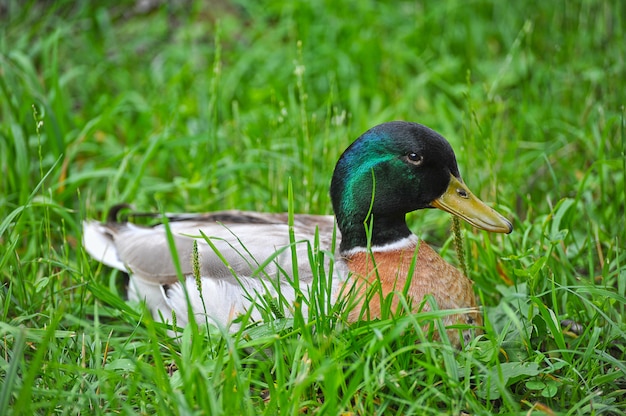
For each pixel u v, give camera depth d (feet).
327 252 23.31
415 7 48.60
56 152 35.73
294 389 21.07
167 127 35.55
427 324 24.89
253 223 29.94
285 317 24.45
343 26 46.14
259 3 48.75
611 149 35.81
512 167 36.58
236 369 21.40
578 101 41.04
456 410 21.43
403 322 21.53
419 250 26.76
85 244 31.04
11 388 19.83
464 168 34.27
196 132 40.04
